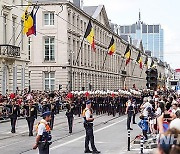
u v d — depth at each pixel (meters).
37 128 11.38
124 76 110.56
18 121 32.91
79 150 17.66
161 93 39.91
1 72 41.56
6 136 22.83
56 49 61.94
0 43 41.84
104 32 88.50
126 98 43.25
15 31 45.28
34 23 37.72
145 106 19.69
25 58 48.12
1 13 41.69
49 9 61.84
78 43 69.19
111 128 28.19
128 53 72.06
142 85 142.25
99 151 17.02
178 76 94.00
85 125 16.80
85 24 73.75
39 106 36.09
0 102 33.41
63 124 30.38
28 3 48.62
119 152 17.08
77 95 41.34
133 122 31.34
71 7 64.06
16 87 42.94
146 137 18.86
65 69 61.66
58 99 42.78
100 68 85.12
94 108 43.31
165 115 9.88
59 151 17.36
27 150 17.48
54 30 61.91
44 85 62.22
